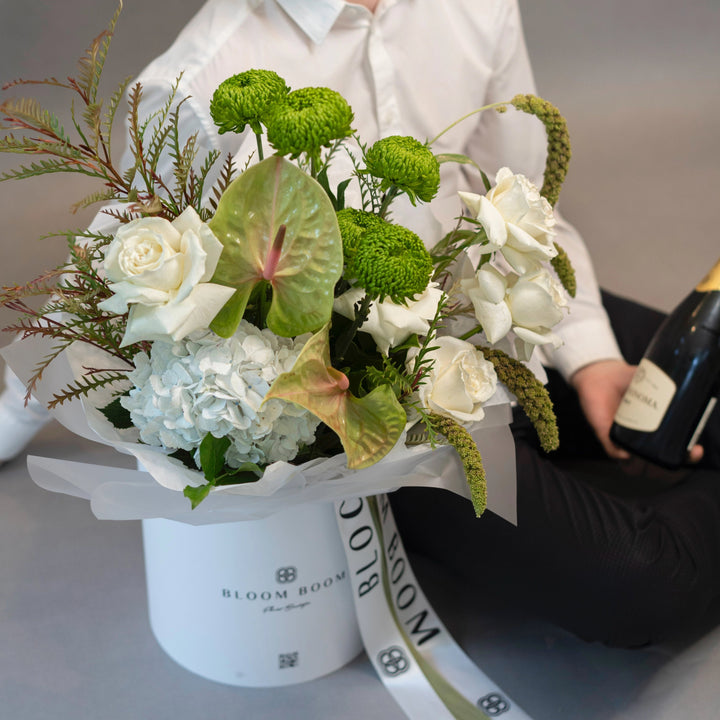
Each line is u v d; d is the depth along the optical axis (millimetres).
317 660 1166
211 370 710
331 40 1154
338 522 1058
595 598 1174
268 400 726
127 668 1220
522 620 1323
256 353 721
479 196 762
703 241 2551
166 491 847
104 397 881
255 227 697
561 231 1506
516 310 786
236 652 1138
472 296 793
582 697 1189
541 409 847
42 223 2531
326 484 864
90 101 708
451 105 1268
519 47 1315
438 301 749
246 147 1004
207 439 747
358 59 1186
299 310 712
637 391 1251
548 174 842
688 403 1210
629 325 1562
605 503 1217
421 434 847
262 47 1111
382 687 1183
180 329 668
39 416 1515
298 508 1021
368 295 704
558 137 823
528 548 1188
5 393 1527
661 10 4031
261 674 1157
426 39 1213
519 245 747
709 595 1201
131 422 853
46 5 3586
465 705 1150
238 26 1097
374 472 854
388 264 678
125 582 1387
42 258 2346
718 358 1195
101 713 1148
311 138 667
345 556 1102
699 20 3971
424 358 800
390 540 1210
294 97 692
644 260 2447
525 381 854
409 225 928
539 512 1196
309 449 827
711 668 1230
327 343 723
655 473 1403
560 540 1179
